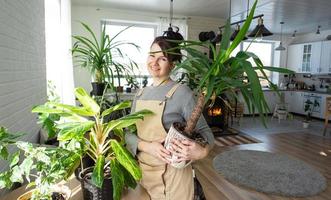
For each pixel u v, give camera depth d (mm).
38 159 897
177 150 929
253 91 692
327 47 6379
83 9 4781
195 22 5617
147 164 1122
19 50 1628
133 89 4668
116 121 1024
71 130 908
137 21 5195
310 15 4941
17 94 1594
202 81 797
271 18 5219
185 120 1067
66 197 984
